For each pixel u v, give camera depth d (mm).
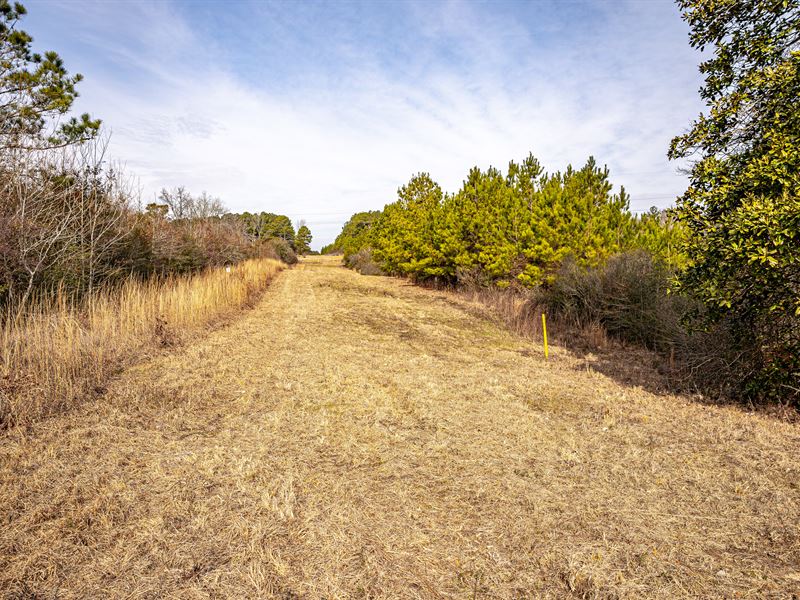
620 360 9289
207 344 8859
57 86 8648
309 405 5777
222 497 3537
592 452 4562
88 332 7637
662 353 9766
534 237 15312
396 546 3010
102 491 3562
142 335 8570
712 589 2645
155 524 3150
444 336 11734
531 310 14695
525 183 17266
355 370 7602
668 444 4766
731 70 6016
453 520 3330
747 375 6000
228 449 4422
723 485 3879
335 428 5043
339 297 19656
